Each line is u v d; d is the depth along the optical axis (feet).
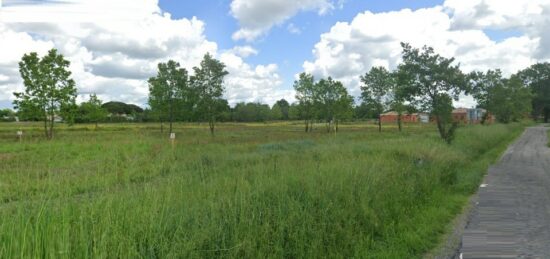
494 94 157.17
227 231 14.58
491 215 26.03
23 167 28.58
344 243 17.52
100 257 10.20
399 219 22.54
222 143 77.10
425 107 64.13
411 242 19.75
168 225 13.47
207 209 15.76
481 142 80.38
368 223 20.30
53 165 32.94
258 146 68.59
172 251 11.86
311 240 16.42
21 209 12.03
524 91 219.20
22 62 90.53
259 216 16.11
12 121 286.46
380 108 134.51
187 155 48.21
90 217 12.21
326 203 19.47
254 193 18.08
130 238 11.57
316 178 22.82
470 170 46.73
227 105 105.40
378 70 132.46
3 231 10.52
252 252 13.97
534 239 20.43
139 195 16.11
